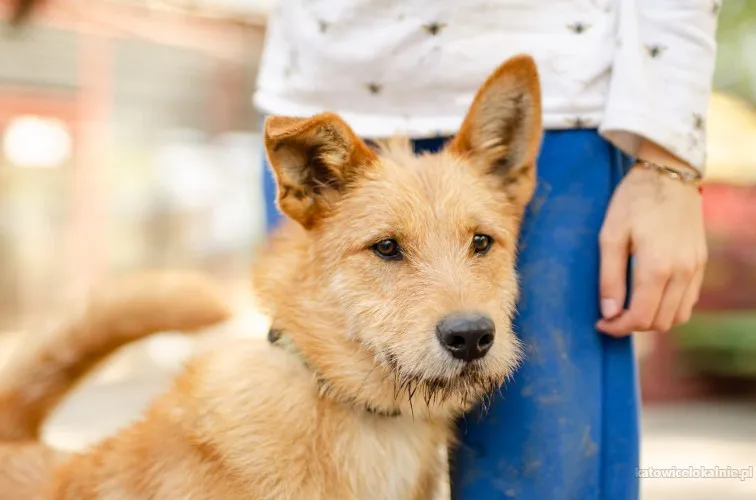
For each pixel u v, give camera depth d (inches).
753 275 89.5
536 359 28.0
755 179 92.4
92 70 104.4
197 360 29.2
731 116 103.9
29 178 105.7
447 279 27.0
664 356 92.5
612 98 27.3
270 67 31.7
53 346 34.0
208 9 108.0
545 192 28.5
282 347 28.3
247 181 118.9
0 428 33.6
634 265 27.4
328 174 28.8
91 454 29.1
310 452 27.0
